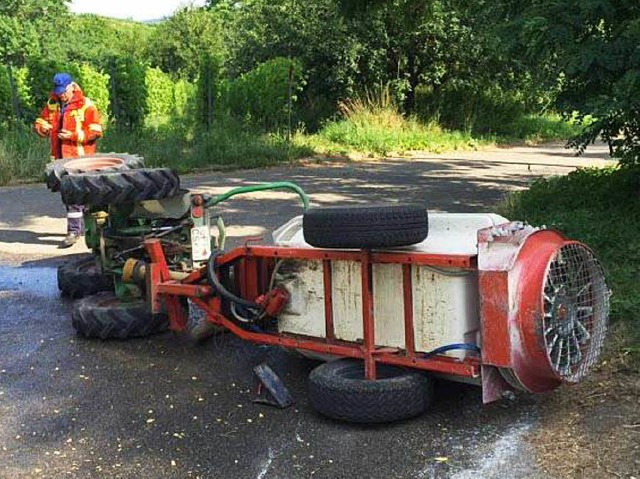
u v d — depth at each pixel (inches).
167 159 682.8
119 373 202.1
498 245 150.0
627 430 152.7
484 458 147.7
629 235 278.2
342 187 542.6
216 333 226.1
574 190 368.5
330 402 163.0
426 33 987.3
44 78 722.8
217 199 225.5
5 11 2022.6
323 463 148.6
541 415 164.2
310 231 163.2
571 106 307.7
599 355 179.3
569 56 281.9
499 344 149.8
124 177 220.4
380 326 168.7
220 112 853.8
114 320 225.3
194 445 158.4
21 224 426.6
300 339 183.3
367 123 900.0
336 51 989.2
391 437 158.4
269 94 851.4
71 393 188.9
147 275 213.9
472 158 797.9
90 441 161.9
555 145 1026.7
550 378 156.3
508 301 148.0
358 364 173.9
